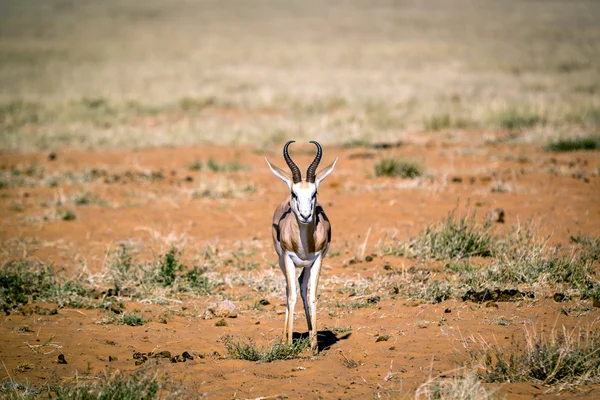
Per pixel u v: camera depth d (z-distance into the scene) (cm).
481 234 4406
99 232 5147
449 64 19700
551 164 7138
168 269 3984
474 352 2769
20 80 15925
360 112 11212
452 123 9894
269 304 3678
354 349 2923
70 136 9388
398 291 3716
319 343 3033
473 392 2266
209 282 3972
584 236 4553
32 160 8000
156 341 3083
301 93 13912
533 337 2911
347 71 18512
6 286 3788
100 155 8369
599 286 3538
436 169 7138
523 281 3775
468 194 6034
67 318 3412
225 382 2570
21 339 3088
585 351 2602
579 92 12988
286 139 9131
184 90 14412
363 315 3406
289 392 2464
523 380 2519
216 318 3441
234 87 15062
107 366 2744
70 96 13250
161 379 2483
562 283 3709
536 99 11638
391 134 9269
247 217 5591
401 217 5381
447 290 3641
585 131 8725
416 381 2512
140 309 3578
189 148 8806
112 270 4044
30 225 5316
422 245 4444
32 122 10575
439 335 3039
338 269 4194
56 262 4381
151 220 5488
